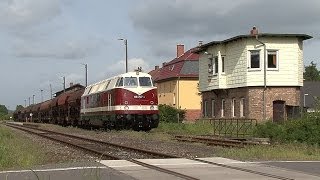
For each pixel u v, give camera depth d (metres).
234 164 14.52
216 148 21.58
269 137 25.03
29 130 46.62
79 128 51.22
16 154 17.28
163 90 75.75
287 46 38.28
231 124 33.28
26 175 12.27
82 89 53.72
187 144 24.86
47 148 23.11
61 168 13.62
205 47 44.81
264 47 37.84
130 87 36.34
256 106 38.00
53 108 71.94
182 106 69.06
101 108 40.66
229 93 41.38
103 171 12.90
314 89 66.56
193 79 69.44
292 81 38.19
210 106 45.03
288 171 12.80
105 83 40.69
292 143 21.44
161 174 12.28
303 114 26.00
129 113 35.94
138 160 15.65
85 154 19.78
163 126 42.38
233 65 40.53
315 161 15.55
